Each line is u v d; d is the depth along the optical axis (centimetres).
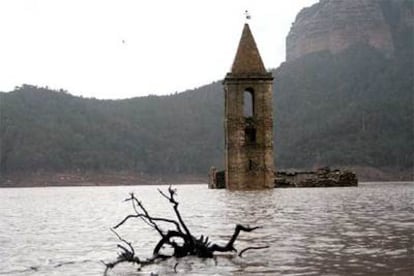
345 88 19225
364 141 15762
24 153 16038
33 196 7525
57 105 18400
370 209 3078
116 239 1967
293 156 15862
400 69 19512
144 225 2459
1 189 12975
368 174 14462
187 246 1547
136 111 19512
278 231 2006
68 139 16950
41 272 1359
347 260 1367
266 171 6575
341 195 4891
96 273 1329
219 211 3084
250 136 6612
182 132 18575
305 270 1258
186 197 5100
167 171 16900
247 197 4634
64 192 9431
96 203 5031
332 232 1948
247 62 6612
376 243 1648
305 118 17950
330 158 15212
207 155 17438
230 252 1574
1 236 2125
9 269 1405
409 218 2464
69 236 2103
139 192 8306
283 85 19950
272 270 1275
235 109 6581
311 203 3681
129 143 17612
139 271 1341
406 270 1222
